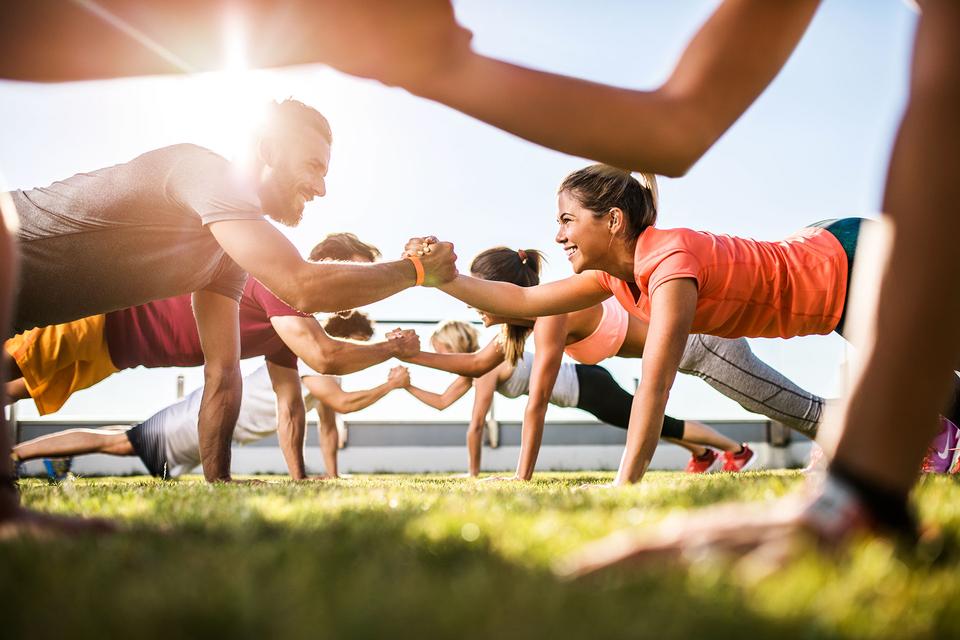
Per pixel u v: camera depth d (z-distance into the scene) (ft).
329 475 17.38
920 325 2.70
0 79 3.09
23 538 3.01
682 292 8.32
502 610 2.01
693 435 19.24
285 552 2.86
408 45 3.02
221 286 10.06
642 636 1.80
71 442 16.44
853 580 2.29
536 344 11.59
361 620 1.88
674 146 3.38
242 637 1.83
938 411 2.76
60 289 8.51
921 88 2.81
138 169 8.29
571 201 9.12
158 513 4.47
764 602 2.09
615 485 7.69
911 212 2.75
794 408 14.46
